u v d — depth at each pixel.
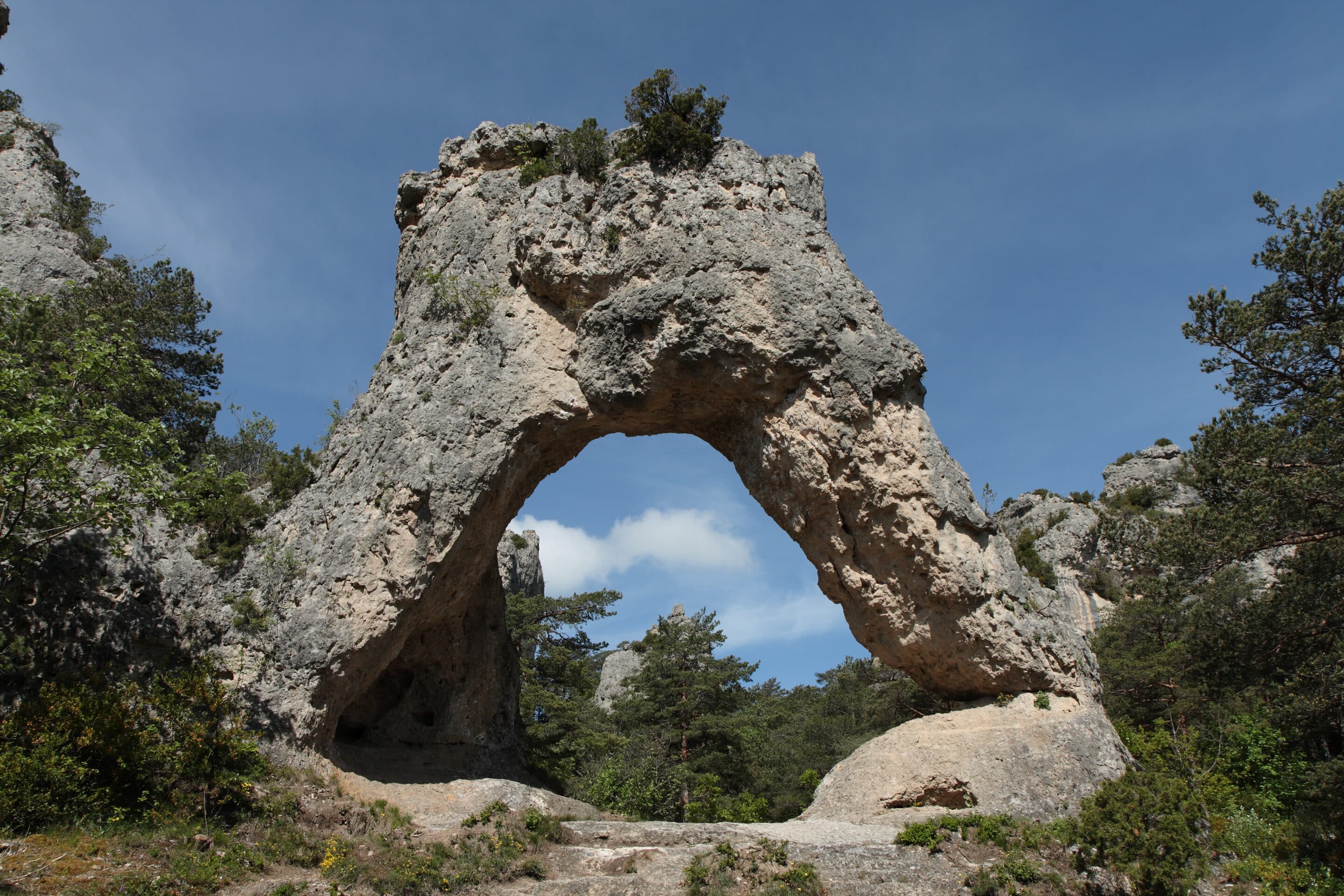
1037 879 16.45
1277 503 22.55
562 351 24.08
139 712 18.31
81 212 35.19
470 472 22.38
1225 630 24.38
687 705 43.03
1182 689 35.31
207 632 20.73
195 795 17.31
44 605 19.38
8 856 14.27
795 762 44.97
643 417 24.30
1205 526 23.72
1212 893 18.30
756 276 22.64
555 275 23.89
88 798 16.28
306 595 21.39
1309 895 18.11
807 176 25.05
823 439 22.17
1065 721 20.36
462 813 20.12
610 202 24.19
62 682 18.17
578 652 50.78
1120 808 16.23
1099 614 53.41
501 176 26.14
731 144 24.88
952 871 16.66
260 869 16.00
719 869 16.48
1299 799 25.80
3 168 33.78
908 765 20.81
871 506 22.30
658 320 22.62
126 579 20.62
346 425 24.48
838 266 23.73
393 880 16.25
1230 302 24.84
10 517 18.06
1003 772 19.77
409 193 28.06
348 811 18.53
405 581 21.81
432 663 26.53
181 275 35.38
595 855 18.06
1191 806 16.50
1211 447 24.25
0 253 31.20
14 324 18.17
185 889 14.59
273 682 20.28
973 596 21.52
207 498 22.12
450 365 24.03
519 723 29.02
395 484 22.42
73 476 17.62
